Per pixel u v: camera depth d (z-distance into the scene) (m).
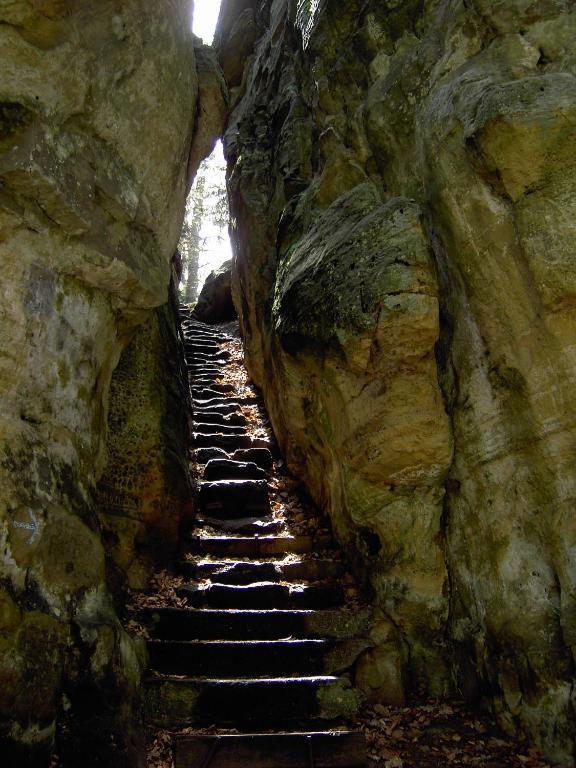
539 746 3.22
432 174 4.04
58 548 2.90
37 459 2.86
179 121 4.00
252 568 4.84
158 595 4.45
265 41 9.09
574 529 3.22
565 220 3.17
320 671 3.92
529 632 3.38
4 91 2.55
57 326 3.10
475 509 3.92
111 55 3.14
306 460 6.04
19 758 2.43
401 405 4.04
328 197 5.55
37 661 2.60
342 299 4.27
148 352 5.40
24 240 2.82
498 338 3.67
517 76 3.66
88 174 3.13
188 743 3.18
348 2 5.79
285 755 3.19
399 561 4.27
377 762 3.22
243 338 9.14
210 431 7.47
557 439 3.30
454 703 3.83
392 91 4.75
